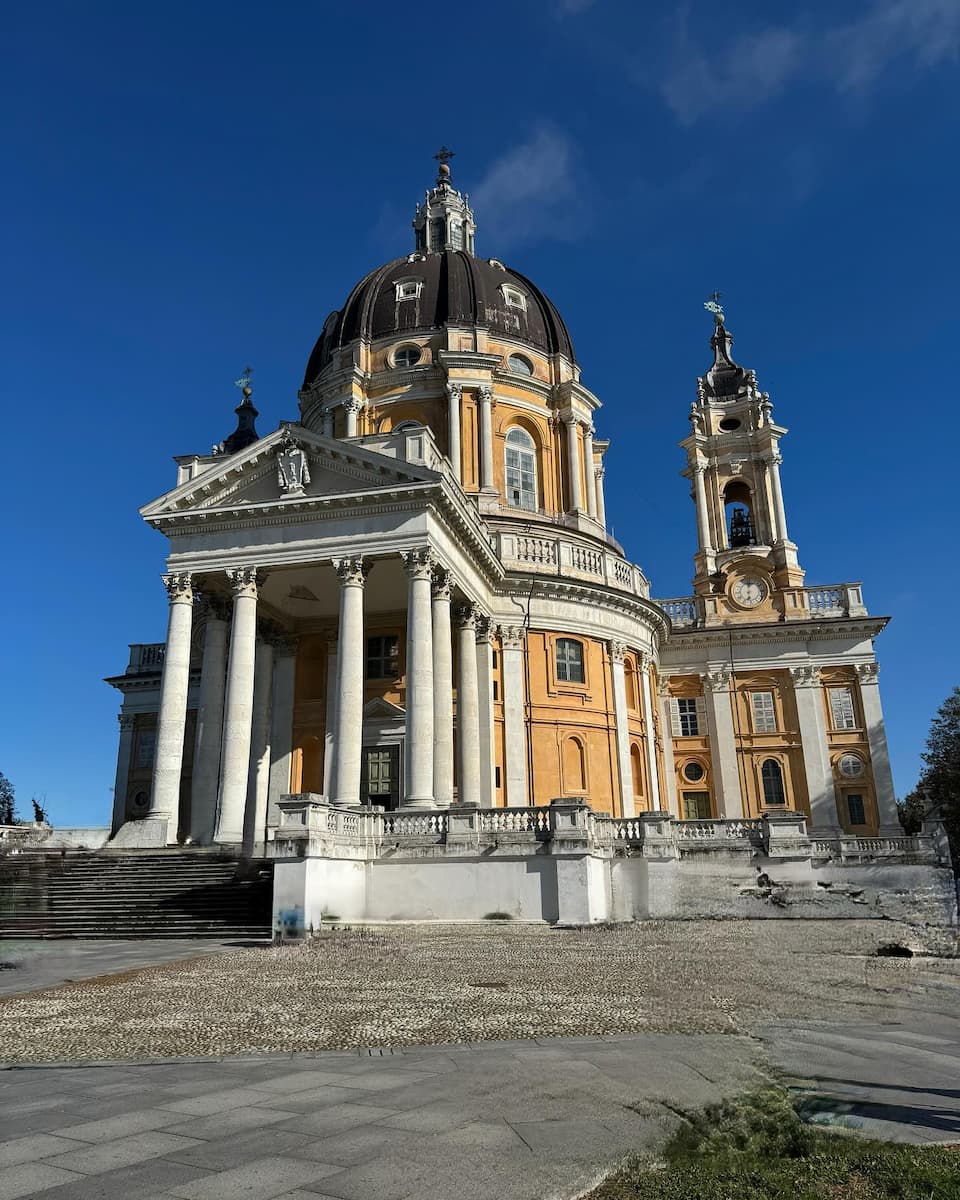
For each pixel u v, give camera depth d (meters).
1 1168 5.66
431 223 57.06
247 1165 5.66
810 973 15.03
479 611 37.12
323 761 36.47
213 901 23.45
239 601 30.72
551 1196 5.07
